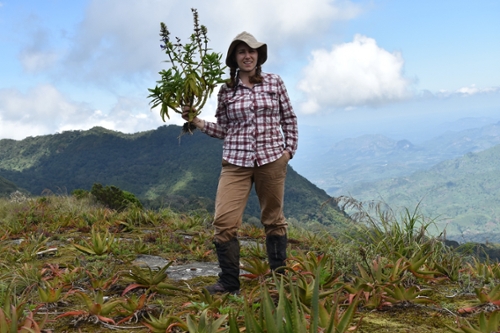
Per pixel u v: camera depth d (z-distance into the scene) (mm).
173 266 4711
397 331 2529
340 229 4973
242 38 3510
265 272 3863
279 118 3729
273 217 3811
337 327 1930
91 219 7922
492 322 2279
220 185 3682
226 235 3547
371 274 3416
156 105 3539
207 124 3674
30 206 9547
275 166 3629
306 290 2875
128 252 5172
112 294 3490
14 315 2162
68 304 3230
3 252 5391
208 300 2961
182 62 3480
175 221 7887
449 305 3021
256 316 2348
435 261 4070
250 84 3654
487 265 4043
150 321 2520
